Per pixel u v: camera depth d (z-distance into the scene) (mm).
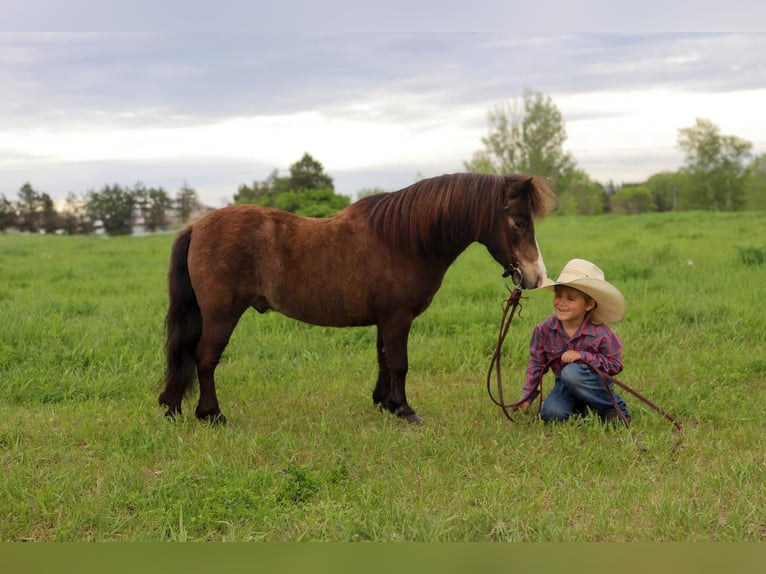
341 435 4473
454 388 5633
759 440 4301
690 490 3586
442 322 7590
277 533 3207
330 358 6508
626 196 81125
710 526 3242
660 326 7242
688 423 4730
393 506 3393
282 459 4121
